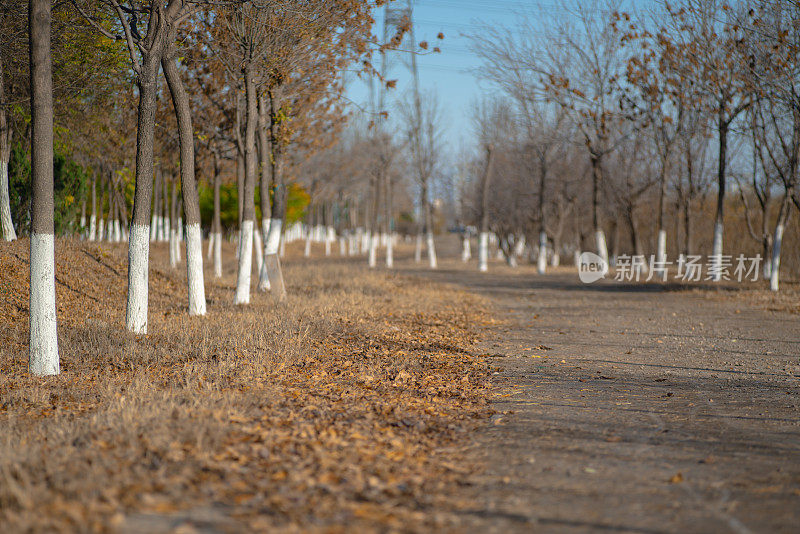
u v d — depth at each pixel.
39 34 8.95
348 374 9.38
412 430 6.65
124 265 18.08
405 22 17.05
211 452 5.41
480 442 6.37
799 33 21.67
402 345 12.18
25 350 10.63
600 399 8.29
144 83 11.84
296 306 16.41
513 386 9.06
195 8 12.71
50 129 9.12
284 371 9.36
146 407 6.80
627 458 5.84
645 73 28.19
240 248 16.75
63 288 14.95
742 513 4.57
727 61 24.66
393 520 4.29
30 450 5.54
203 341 11.16
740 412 7.61
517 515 4.51
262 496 4.61
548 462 5.73
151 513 4.22
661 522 4.41
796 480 5.26
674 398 8.35
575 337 14.02
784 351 12.02
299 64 17.41
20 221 19.73
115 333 11.64
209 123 21.16
